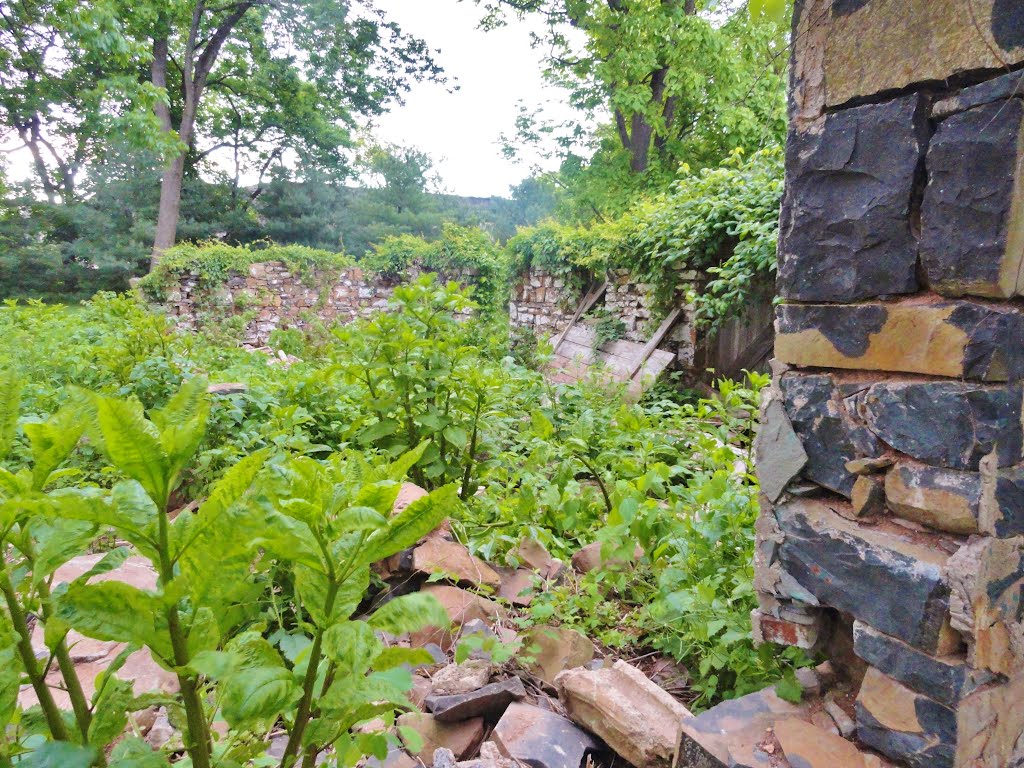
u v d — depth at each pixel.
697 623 2.03
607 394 6.73
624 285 9.18
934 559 1.37
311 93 22.05
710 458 3.46
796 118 1.61
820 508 1.62
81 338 7.63
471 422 3.73
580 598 2.49
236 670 0.84
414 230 29.69
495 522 3.19
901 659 1.42
